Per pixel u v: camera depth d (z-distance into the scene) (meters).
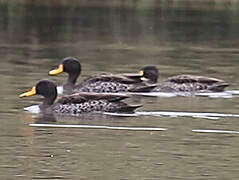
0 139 20.30
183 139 20.55
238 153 19.25
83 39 44.50
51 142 20.09
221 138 20.72
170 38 45.66
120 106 24.12
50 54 37.84
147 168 17.91
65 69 29.14
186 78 28.05
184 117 23.28
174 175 17.42
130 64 34.84
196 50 40.56
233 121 22.77
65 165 18.08
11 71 31.72
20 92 26.84
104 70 32.94
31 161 18.34
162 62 35.72
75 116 23.53
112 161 18.45
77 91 28.42
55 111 24.02
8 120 22.61
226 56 38.31
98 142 20.16
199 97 26.83
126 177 17.23
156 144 20.02
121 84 28.12
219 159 18.72
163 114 23.75
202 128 21.80
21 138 20.45
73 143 20.00
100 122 22.58
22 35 45.72
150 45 42.38
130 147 19.69
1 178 17.03
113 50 39.91
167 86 28.06
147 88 27.88
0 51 38.50
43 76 30.83
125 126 22.03
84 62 35.28
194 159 18.67
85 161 18.39
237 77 31.48
